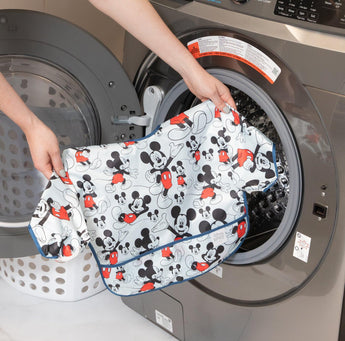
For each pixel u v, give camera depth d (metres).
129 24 1.16
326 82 1.02
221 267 1.34
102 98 1.33
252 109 1.33
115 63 1.29
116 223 1.15
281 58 1.07
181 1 1.25
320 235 1.12
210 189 1.22
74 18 1.77
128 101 1.35
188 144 1.19
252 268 1.28
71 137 1.36
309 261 1.16
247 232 1.27
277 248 1.21
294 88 1.07
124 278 1.22
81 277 1.63
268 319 1.29
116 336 1.56
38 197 1.39
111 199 1.13
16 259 1.63
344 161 1.03
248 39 1.12
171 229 1.23
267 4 1.09
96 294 1.72
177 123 1.16
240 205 1.22
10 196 1.37
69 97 1.31
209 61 1.22
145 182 1.16
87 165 1.09
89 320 1.61
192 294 1.44
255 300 1.31
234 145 1.18
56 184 1.06
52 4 1.69
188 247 1.24
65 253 1.05
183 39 1.26
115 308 1.67
